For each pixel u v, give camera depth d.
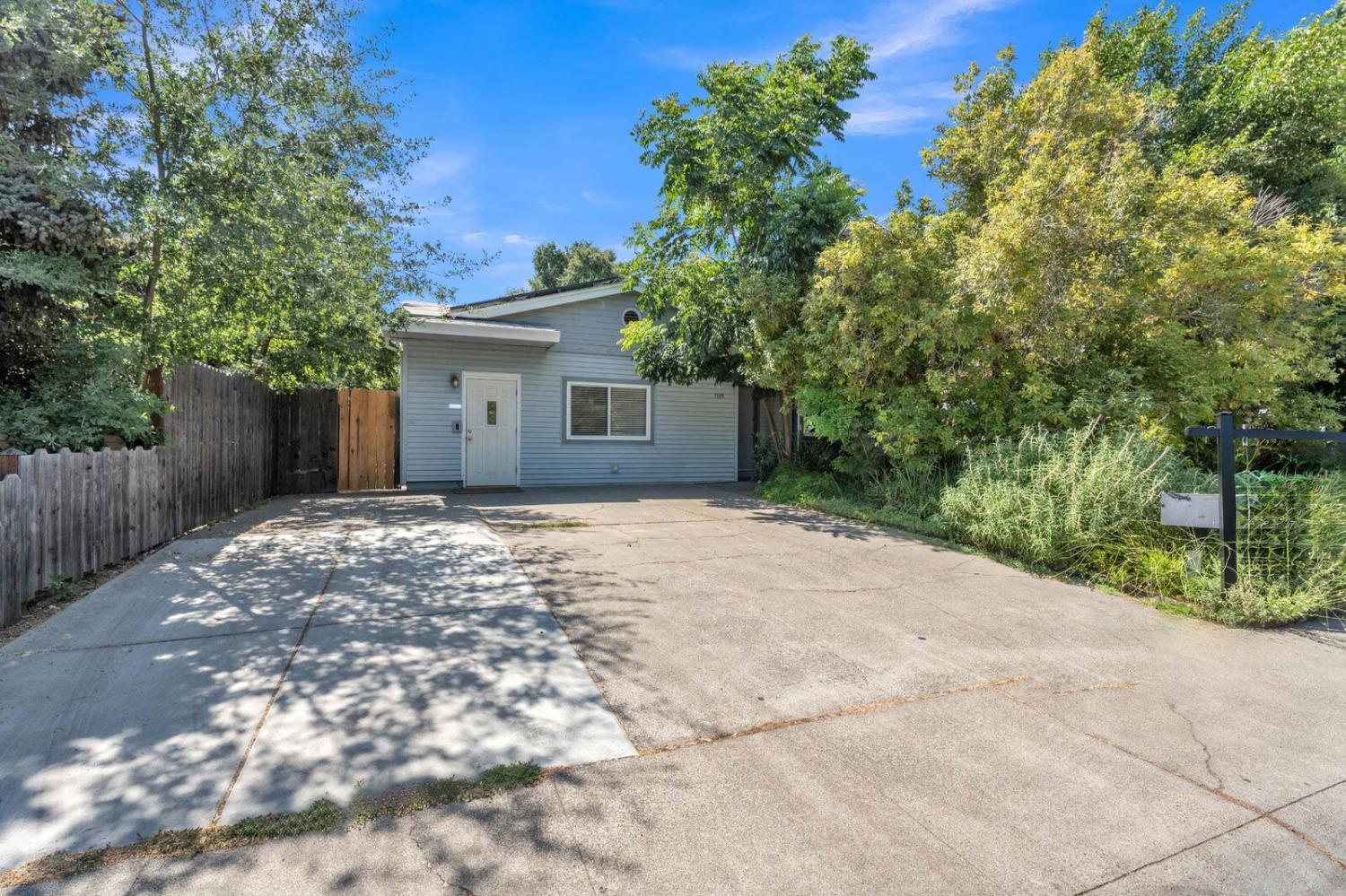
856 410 8.43
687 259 10.69
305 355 11.36
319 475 10.66
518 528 7.11
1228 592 4.43
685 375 11.27
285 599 4.29
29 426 4.78
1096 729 2.83
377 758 2.41
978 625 4.22
